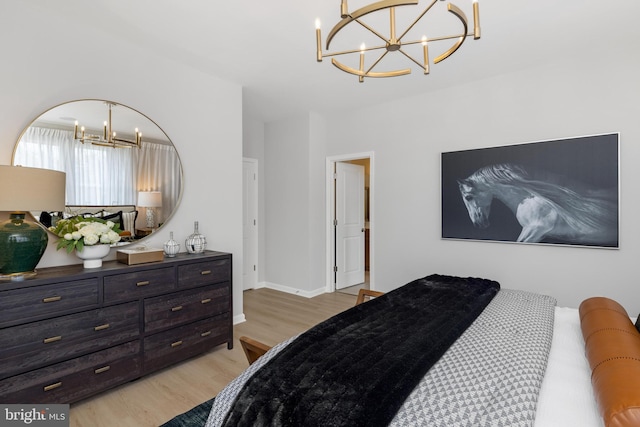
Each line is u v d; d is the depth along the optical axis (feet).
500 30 7.98
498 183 10.85
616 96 9.03
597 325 4.52
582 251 9.61
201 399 6.84
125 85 8.43
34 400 5.87
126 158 8.46
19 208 5.76
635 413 2.58
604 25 7.75
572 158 9.61
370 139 13.94
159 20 7.50
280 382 3.70
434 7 7.02
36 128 7.02
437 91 12.09
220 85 10.70
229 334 9.27
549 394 3.58
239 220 11.34
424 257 12.59
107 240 7.19
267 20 7.52
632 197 8.87
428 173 12.41
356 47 8.79
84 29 7.69
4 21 6.60
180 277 8.14
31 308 5.84
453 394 3.31
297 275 15.28
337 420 3.04
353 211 17.02
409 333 4.69
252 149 15.92
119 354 7.01
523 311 5.69
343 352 4.19
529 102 10.30
